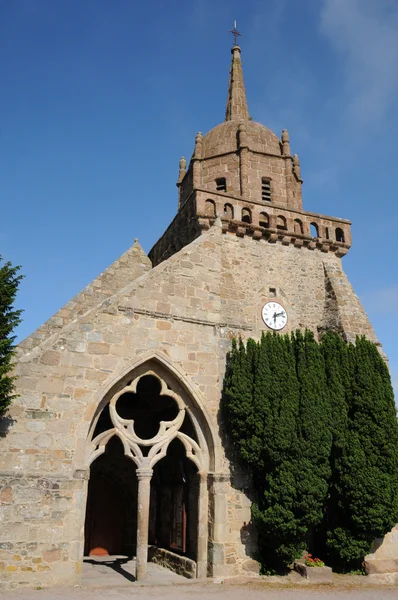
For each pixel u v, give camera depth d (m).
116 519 21.86
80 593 12.56
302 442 15.59
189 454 16.06
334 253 21.59
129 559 20.03
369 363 17.36
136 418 21.59
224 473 15.88
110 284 20.56
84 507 13.81
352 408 16.89
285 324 19.30
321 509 15.72
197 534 15.71
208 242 18.52
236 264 19.30
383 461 16.12
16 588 12.55
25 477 13.31
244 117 26.50
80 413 14.42
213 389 16.70
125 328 15.80
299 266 20.58
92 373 14.89
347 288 20.56
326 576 15.38
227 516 15.57
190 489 17.48
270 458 15.48
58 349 14.63
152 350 16.03
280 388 16.12
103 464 21.58
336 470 16.36
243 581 14.71
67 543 13.35
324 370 17.20
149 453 15.49
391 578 16.06
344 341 18.77
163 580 15.00
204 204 19.66
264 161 23.12
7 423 13.48
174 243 22.41
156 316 16.44
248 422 15.70
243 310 18.62
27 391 13.92
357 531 16.02
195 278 17.69
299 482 15.21
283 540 15.28
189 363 16.56
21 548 12.87
